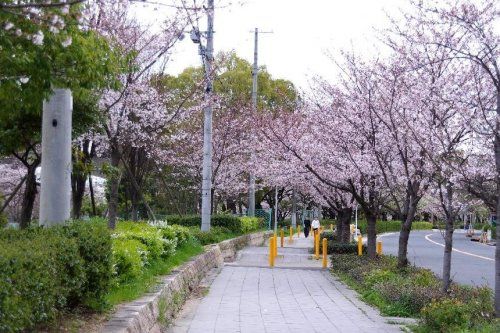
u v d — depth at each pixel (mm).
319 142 16656
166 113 17797
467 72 10383
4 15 5816
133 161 19062
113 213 13516
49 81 6969
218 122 27484
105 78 8422
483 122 8648
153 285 9094
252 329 8562
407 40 11383
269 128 18438
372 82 13641
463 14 8672
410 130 10594
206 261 16094
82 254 6246
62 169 8164
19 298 4410
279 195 44469
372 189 16234
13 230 6355
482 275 18609
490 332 6961
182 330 8367
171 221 25266
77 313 6312
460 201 10141
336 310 10602
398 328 8859
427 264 22469
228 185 30391
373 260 16516
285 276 16344
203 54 19797
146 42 14125
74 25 6645
